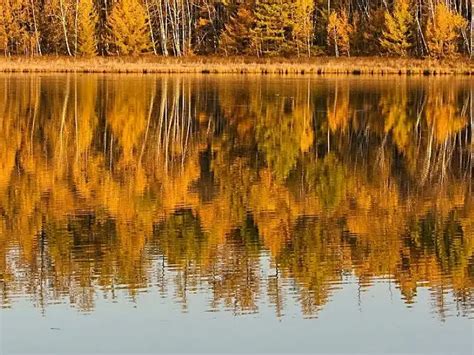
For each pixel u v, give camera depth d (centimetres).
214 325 1557
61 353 1439
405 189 2762
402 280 1811
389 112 4759
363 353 1455
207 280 1795
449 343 1498
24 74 7788
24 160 3178
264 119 4431
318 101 5278
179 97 5488
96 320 1572
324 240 2114
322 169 3092
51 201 2517
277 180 2880
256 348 1468
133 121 4312
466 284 1792
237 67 8381
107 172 2983
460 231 2219
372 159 3306
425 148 3572
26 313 1602
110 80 7019
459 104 5194
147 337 1502
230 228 2220
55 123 4178
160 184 2788
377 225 2275
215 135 3888
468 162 3256
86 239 2100
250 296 1700
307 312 1625
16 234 2142
